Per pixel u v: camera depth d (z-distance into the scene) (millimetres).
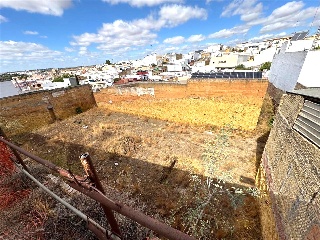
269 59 29672
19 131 10148
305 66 6723
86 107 13680
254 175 6020
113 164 6871
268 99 9688
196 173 6211
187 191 5441
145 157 7277
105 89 13383
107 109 13836
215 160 5367
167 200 5082
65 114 12367
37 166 5012
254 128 9195
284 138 3787
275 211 3443
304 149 2857
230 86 9664
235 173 6145
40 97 11039
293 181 2975
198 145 8078
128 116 12352
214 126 10039
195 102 10625
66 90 12320
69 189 3965
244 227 4359
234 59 37875
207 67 32125
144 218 1008
